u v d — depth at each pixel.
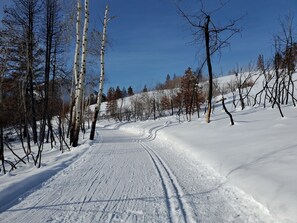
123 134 23.47
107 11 16.92
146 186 6.57
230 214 4.82
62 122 18.92
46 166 8.88
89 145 14.41
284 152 6.95
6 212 5.10
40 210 5.15
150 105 54.03
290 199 4.50
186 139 13.02
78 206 5.32
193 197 5.72
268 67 21.25
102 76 17.41
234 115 17.08
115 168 8.63
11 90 13.76
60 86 20.83
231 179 6.34
